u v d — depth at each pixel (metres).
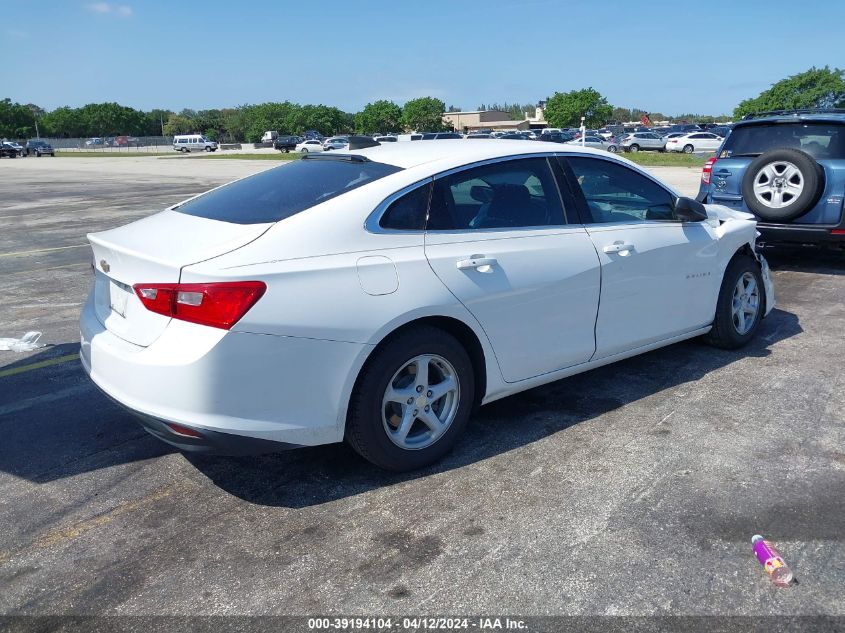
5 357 5.40
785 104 61.19
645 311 4.38
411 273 3.28
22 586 2.71
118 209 16.56
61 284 8.09
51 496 3.36
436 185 3.52
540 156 3.99
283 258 3.01
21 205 17.94
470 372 3.57
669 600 2.57
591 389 4.54
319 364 3.06
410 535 3.00
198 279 2.87
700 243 4.65
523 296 3.68
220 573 2.77
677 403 4.29
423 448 3.49
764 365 4.91
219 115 159.88
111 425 4.14
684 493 3.27
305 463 3.65
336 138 45.59
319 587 2.68
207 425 2.90
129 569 2.81
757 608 2.53
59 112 139.50
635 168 4.45
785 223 7.15
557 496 3.27
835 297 6.75
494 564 2.79
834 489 3.29
